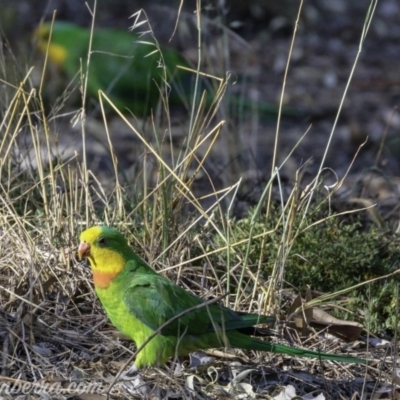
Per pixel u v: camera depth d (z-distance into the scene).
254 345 7.91
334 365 8.66
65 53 20.50
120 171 13.02
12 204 9.70
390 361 8.80
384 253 10.48
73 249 9.34
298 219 9.97
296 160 19.00
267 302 9.00
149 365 7.99
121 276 7.90
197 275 9.57
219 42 13.27
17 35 25.25
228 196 12.34
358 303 9.69
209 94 18.34
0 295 8.81
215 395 7.89
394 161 19.53
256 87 24.23
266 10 28.77
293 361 8.66
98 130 18.86
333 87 24.89
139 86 19.58
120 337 8.67
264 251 9.87
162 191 9.39
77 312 8.93
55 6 28.62
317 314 9.17
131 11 28.70
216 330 7.43
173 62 19.50
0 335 8.21
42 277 9.12
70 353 8.25
